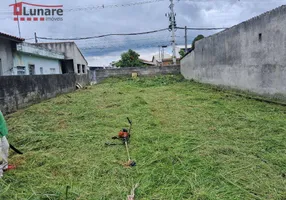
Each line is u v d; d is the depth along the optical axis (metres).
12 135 4.77
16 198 2.51
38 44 18.41
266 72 7.70
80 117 6.24
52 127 5.32
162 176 2.85
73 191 2.59
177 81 17.64
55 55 16.38
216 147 3.62
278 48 6.97
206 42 13.65
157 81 17.72
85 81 17.59
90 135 4.58
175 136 4.30
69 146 4.05
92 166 3.21
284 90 6.81
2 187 2.72
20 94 7.95
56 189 2.65
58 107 7.81
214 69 12.55
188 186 2.60
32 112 7.02
